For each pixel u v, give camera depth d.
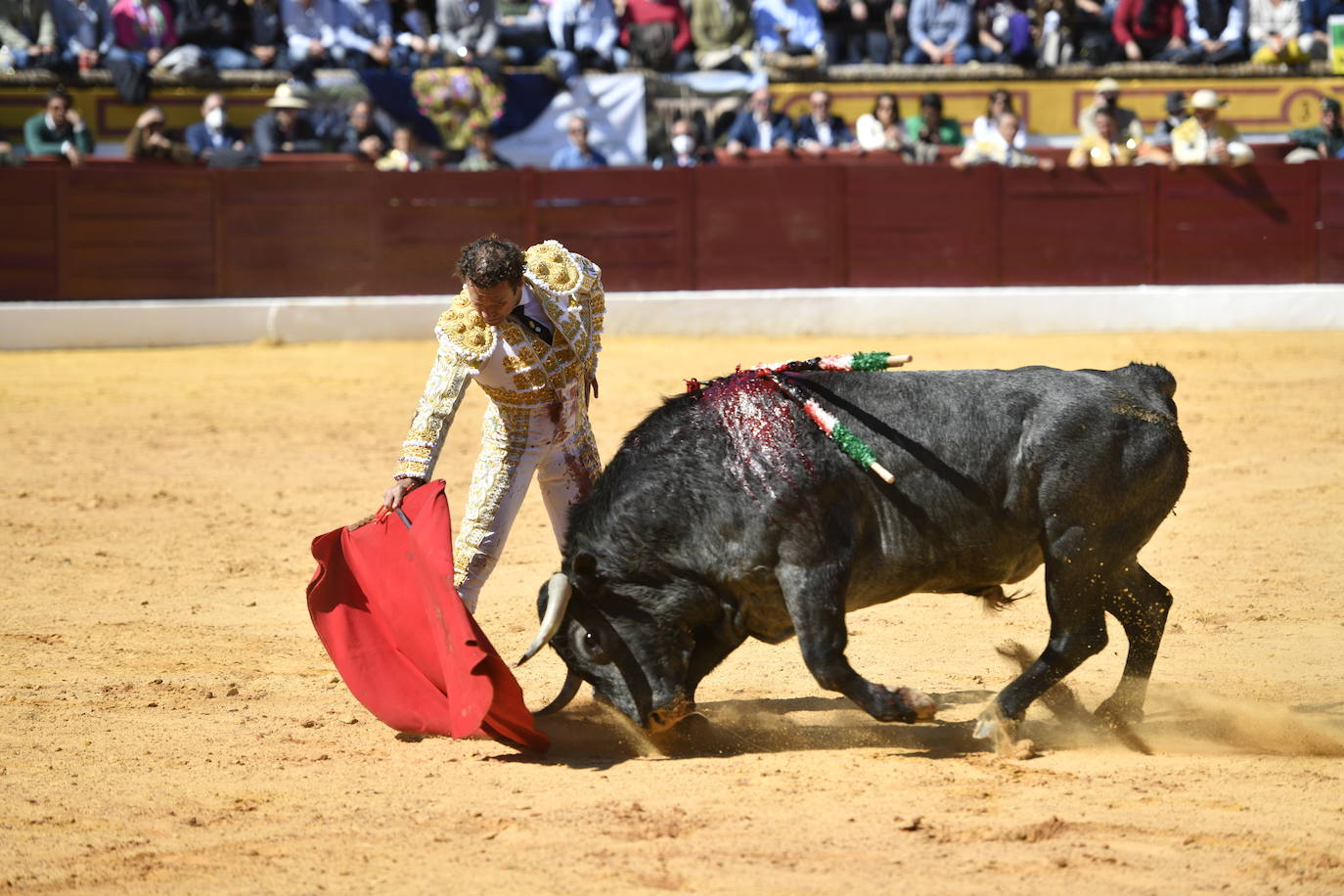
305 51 44.81
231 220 41.50
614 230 42.50
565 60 45.16
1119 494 11.67
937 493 11.62
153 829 10.05
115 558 20.05
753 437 11.52
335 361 38.50
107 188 40.88
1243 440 27.59
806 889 8.77
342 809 10.44
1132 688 12.42
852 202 42.72
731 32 47.25
